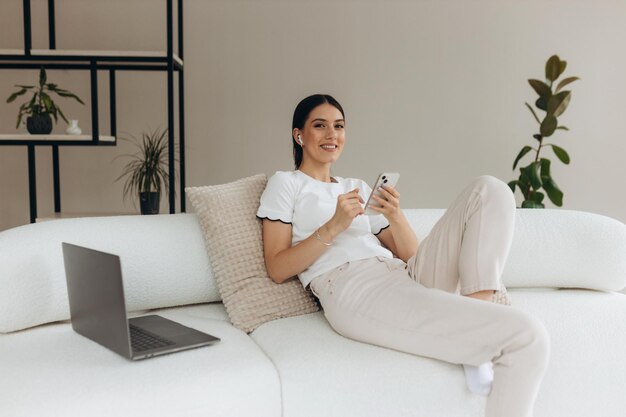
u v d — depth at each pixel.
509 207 1.46
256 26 3.96
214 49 3.96
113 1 3.90
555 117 3.10
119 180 3.99
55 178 3.59
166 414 1.19
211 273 1.78
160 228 1.76
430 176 4.14
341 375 1.35
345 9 3.99
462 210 1.50
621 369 1.59
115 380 1.21
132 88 3.96
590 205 4.18
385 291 1.51
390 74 4.05
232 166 4.04
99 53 3.00
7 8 3.87
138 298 1.68
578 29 4.07
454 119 4.11
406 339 1.41
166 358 1.34
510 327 1.29
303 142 1.91
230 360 1.34
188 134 4.00
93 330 1.41
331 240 1.65
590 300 1.84
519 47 4.08
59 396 1.14
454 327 1.35
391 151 4.11
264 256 1.77
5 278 1.47
